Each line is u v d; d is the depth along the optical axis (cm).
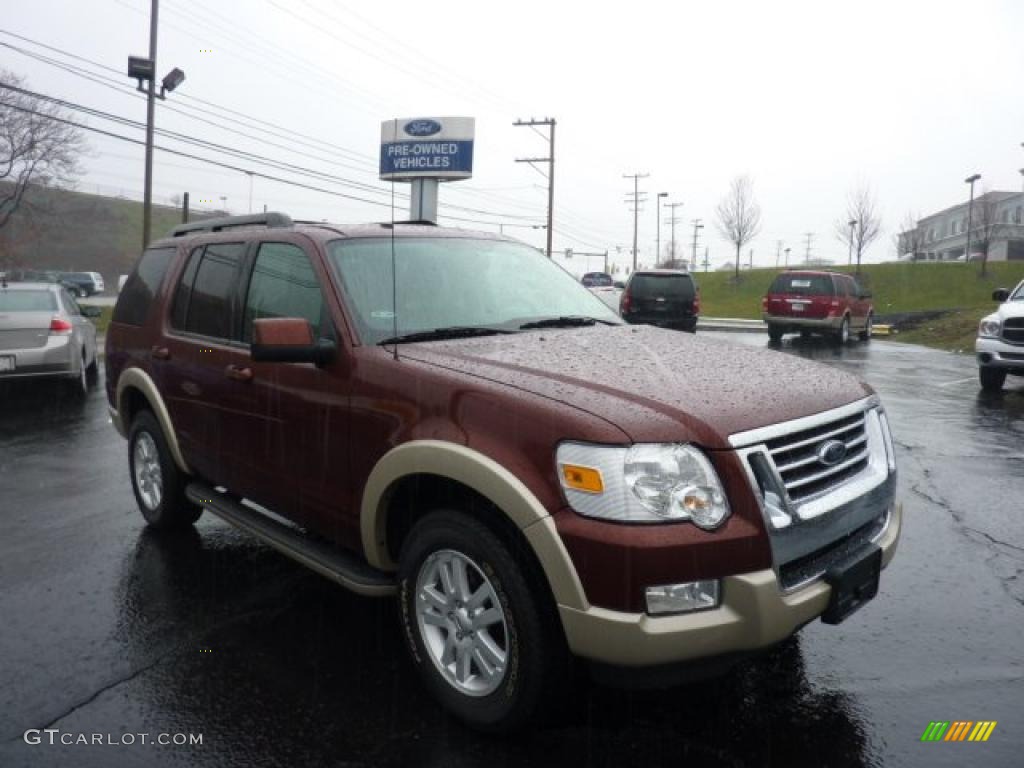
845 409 309
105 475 668
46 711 314
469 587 299
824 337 2262
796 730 299
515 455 272
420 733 298
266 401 382
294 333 333
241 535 514
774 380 314
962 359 1669
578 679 287
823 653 357
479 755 284
